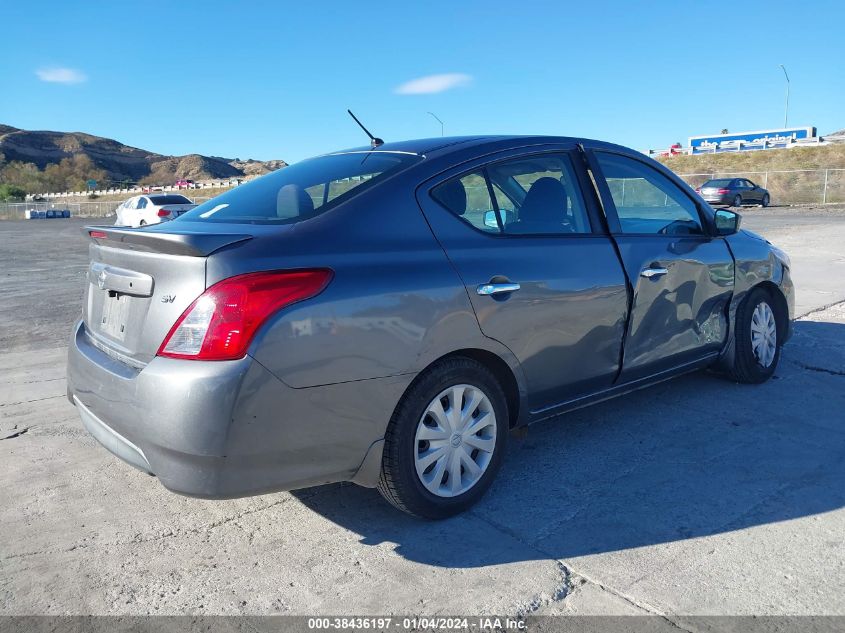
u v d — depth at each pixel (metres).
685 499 3.27
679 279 4.09
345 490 3.50
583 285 3.51
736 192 29.92
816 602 2.47
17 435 4.32
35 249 20.38
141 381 2.61
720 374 5.04
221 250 2.59
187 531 3.12
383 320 2.80
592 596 2.54
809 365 5.36
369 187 3.07
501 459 3.32
